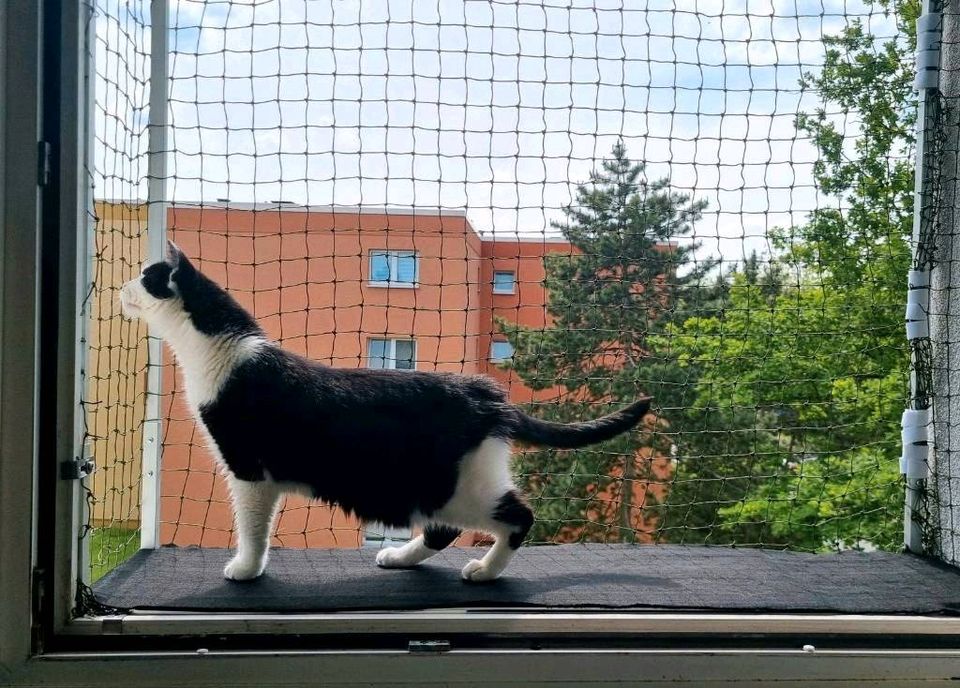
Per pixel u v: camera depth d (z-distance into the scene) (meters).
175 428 2.91
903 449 2.47
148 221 2.35
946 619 1.70
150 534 2.41
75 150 1.53
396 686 1.54
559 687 1.56
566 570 2.15
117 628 1.56
